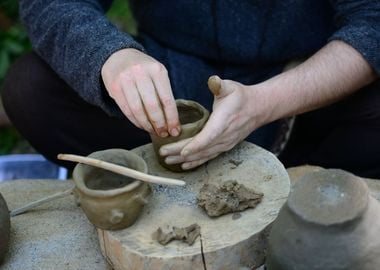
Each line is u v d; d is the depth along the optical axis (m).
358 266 1.28
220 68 2.14
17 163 2.64
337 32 1.85
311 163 2.19
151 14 2.10
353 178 1.33
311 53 2.09
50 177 2.62
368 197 1.31
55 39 1.85
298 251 1.30
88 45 1.75
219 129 1.61
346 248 1.27
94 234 1.72
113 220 1.49
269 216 1.52
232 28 2.02
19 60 2.21
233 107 1.64
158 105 1.57
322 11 2.01
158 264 1.45
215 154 1.67
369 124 2.02
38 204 1.79
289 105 1.77
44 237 1.71
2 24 3.62
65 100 2.12
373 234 1.28
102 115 2.12
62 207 1.83
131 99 1.59
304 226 1.29
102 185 1.59
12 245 1.69
